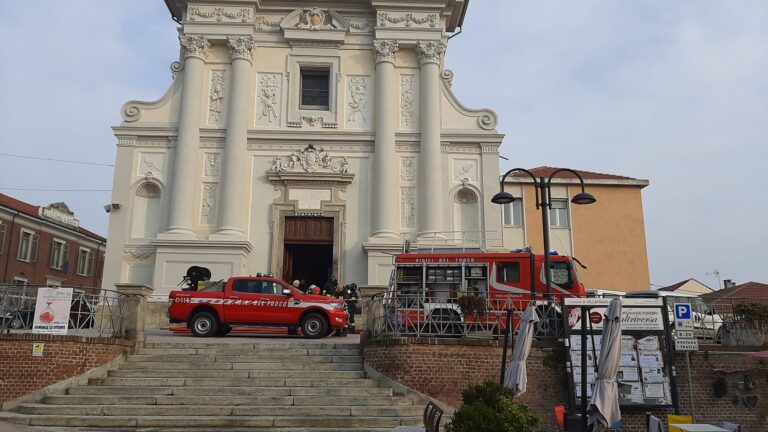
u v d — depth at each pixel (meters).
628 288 32.53
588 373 13.77
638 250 33.00
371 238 25.00
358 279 25.28
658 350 13.87
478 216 26.11
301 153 26.31
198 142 26.05
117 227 25.16
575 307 14.02
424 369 13.98
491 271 18.53
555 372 14.05
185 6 27.39
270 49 27.44
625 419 13.66
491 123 26.94
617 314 10.46
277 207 25.86
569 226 33.19
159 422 12.09
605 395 10.20
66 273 48.34
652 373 13.75
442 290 18.48
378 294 15.54
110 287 24.45
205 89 26.72
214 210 25.58
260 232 25.67
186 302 18.22
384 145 26.08
